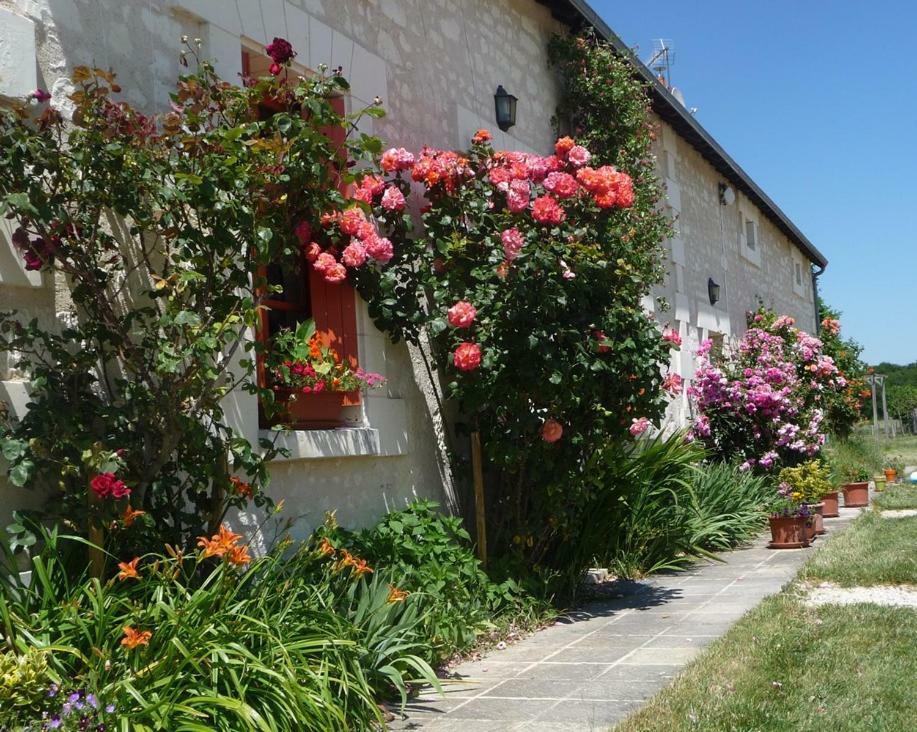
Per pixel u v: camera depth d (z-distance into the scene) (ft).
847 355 65.92
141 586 11.91
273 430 15.51
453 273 20.17
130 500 12.84
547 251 19.47
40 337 12.16
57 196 12.32
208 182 13.17
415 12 23.40
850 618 17.92
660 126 40.93
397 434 20.63
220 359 15.75
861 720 12.18
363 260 18.69
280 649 11.70
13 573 11.25
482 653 17.72
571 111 32.42
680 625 19.16
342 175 16.33
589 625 19.95
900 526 30.99
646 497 27.55
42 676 9.81
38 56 13.24
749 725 12.03
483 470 23.13
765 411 40.60
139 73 14.97
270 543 16.57
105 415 12.51
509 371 20.06
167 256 14.21
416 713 13.75
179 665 10.77
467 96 25.80
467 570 18.81
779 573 25.02
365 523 19.35
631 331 21.59
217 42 16.46
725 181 52.08
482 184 21.42
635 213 30.81
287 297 19.67
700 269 46.75
